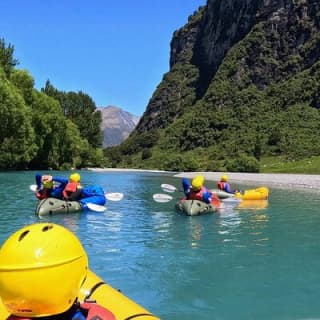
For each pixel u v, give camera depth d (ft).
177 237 35.81
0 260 9.05
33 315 9.11
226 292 21.80
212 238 35.50
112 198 63.10
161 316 18.75
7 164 142.72
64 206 47.65
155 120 480.23
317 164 188.85
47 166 176.24
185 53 532.73
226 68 391.45
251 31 400.88
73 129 202.49
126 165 344.49
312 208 56.54
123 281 23.48
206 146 323.37
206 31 490.90
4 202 57.41
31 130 146.82
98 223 42.19
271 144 259.19
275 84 354.74
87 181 115.65
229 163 203.00
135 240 34.32
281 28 378.32
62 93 261.03
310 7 363.76
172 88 492.13
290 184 107.55
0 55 163.43
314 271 25.68
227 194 63.82
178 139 357.00
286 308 19.67
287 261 27.96
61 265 9.02
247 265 26.89
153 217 46.85
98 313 10.24
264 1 401.49
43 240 9.12
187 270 25.67
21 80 162.50
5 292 8.95
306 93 305.73
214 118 337.72
